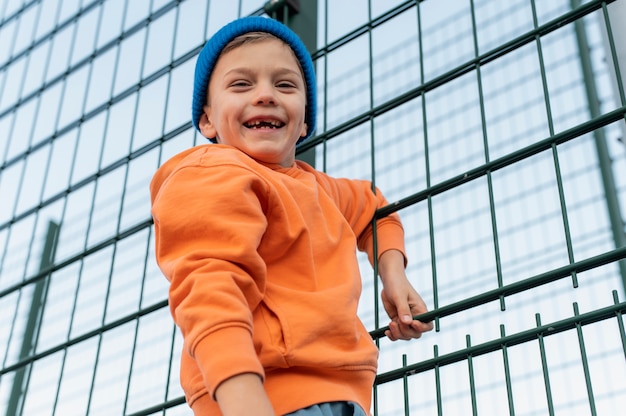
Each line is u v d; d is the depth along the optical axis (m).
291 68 1.80
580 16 1.84
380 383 1.79
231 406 1.26
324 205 1.73
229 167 1.56
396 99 2.08
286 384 1.42
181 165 1.62
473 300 1.71
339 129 2.15
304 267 1.56
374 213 1.99
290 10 2.66
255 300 1.45
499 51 1.93
